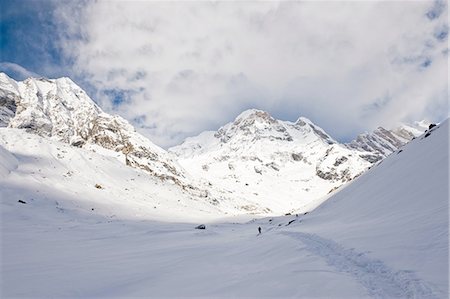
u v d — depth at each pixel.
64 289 15.55
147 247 33.91
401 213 26.28
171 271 18.95
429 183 29.97
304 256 18.39
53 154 134.75
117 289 15.44
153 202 130.38
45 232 47.91
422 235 15.92
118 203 107.00
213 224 90.75
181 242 39.41
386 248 15.66
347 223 35.53
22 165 111.31
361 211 40.03
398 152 59.78
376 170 59.69
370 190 48.25
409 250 14.34
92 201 98.75
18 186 88.56
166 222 86.69
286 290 12.20
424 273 11.52
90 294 14.84
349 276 13.05
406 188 34.53
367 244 17.64
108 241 40.69
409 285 10.93
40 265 21.97
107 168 150.00
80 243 37.78
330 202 67.12
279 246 23.84
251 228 71.06
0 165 97.94
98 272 19.28
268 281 13.80
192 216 116.56
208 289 13.95
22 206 71.06
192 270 18.81
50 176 110.38
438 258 12.51
